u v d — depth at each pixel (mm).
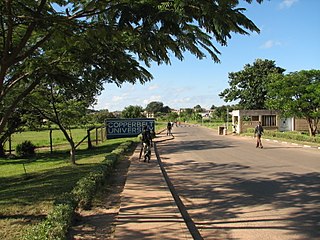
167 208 7168
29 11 6203
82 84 9453
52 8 6895
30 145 23016
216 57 5496
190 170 13086
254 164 14461
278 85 29422
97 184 8836
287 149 21188
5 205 7832
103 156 18422
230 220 6602
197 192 9156
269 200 8109
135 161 15172
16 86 11648
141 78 8289
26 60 8211
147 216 6570
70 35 6473
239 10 4301
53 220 5348
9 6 5805
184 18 4258
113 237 5430
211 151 20344
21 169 16281
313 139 25297
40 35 8086
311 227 6113
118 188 9500
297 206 7547
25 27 7828
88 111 21797
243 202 7973
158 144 26531
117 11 4508
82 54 7898
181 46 5230
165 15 4250
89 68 8703
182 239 5258
